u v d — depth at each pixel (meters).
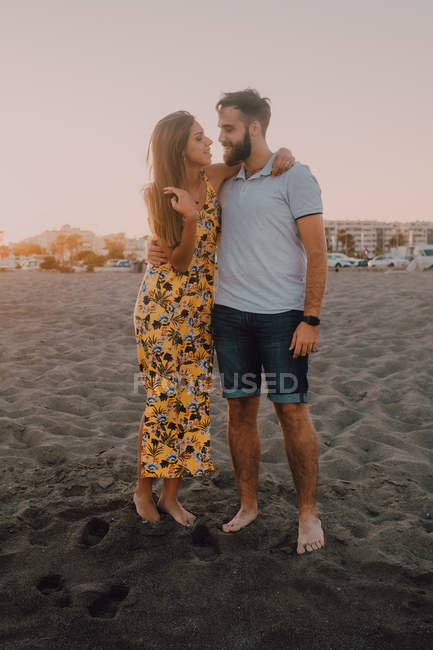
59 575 2.12
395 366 5.40
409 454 3.38
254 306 2.34
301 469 2.34
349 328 7.61
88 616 1.86
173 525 2.47
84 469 3.06
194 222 2.21
